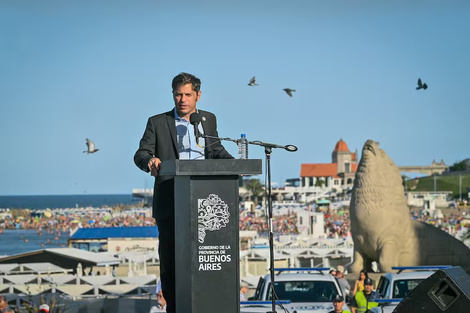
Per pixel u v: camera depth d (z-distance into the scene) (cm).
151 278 3080
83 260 4009
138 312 2100
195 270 610
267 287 1599
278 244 5203
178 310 617
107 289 2869
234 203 614
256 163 611
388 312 1326
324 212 17388
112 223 15850
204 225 611
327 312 1389
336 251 4275
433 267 1684
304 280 1589
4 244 13050
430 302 578
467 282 580
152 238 6228
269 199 759
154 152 689
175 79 687
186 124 691
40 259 4219
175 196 626
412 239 2452
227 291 612
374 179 2425
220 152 698
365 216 2411
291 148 746
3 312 1608
